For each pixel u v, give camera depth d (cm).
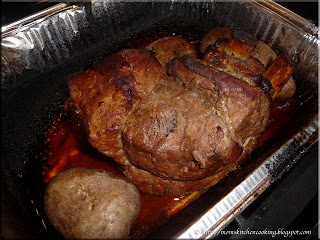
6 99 32
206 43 33
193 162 23
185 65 24
